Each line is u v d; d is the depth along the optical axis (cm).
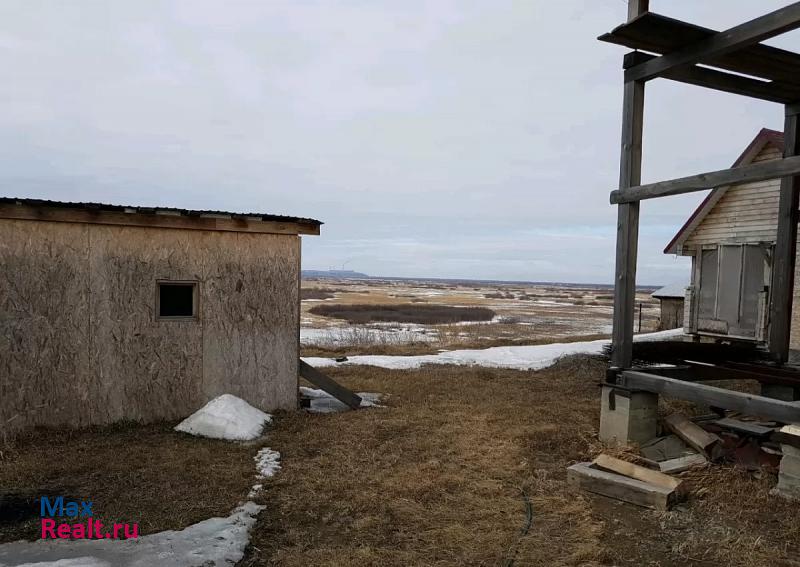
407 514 425
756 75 642
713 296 1368
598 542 385
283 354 754
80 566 330
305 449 581
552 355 1460
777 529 407
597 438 642
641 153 627
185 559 344
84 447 560
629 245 626
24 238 599
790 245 741
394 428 671
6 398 586
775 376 640
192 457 535
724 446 554
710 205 1368
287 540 380
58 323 615
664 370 667
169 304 698
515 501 456
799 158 465
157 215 661
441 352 1566
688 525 415
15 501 430
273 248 746
